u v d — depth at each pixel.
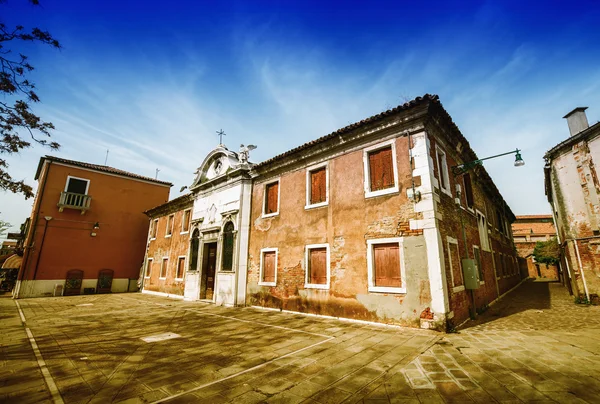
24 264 19.08
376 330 7.59
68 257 20.73
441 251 7.72
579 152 11.36
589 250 11.00
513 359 4.97
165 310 12.22
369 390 3.94
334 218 10.07
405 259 8.11
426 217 7.93
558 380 4.04
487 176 14.14
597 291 10.73
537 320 8.36
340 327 8.05
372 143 9.66
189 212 19.34
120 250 22.98
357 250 9.20
